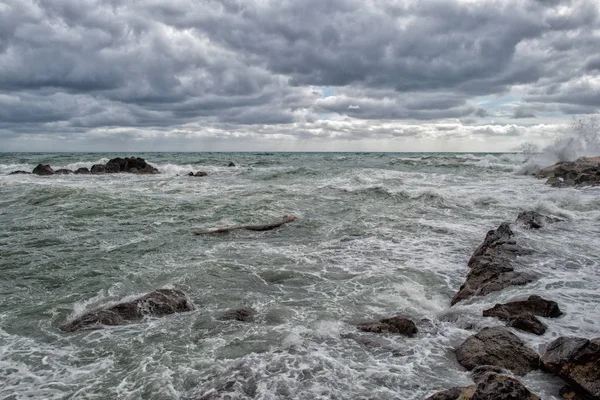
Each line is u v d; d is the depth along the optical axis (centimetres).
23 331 629
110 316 655
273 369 504
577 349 464
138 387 478
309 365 514
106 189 2023
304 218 1396
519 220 1259
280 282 834
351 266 926
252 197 1748
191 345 578
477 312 668
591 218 1350
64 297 760
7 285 817
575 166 2516
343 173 2689
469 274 816
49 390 477
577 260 920
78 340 598
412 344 573
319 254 1017
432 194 1689
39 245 1080
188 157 6028
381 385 473
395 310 698
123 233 1209
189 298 750
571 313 646
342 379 484
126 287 802
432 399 420
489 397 390
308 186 2077
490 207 1552
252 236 1198
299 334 601
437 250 1045
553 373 477
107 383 489
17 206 1566
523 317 596
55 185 2106
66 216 1406
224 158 5522
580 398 436
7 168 3656
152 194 1872
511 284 769
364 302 732
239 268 909
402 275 866
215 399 443
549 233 1154
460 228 1251
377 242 1118
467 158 4225
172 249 1058
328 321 646
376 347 563
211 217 1412
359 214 1444
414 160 4016
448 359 534
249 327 631
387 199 1712
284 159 5025
